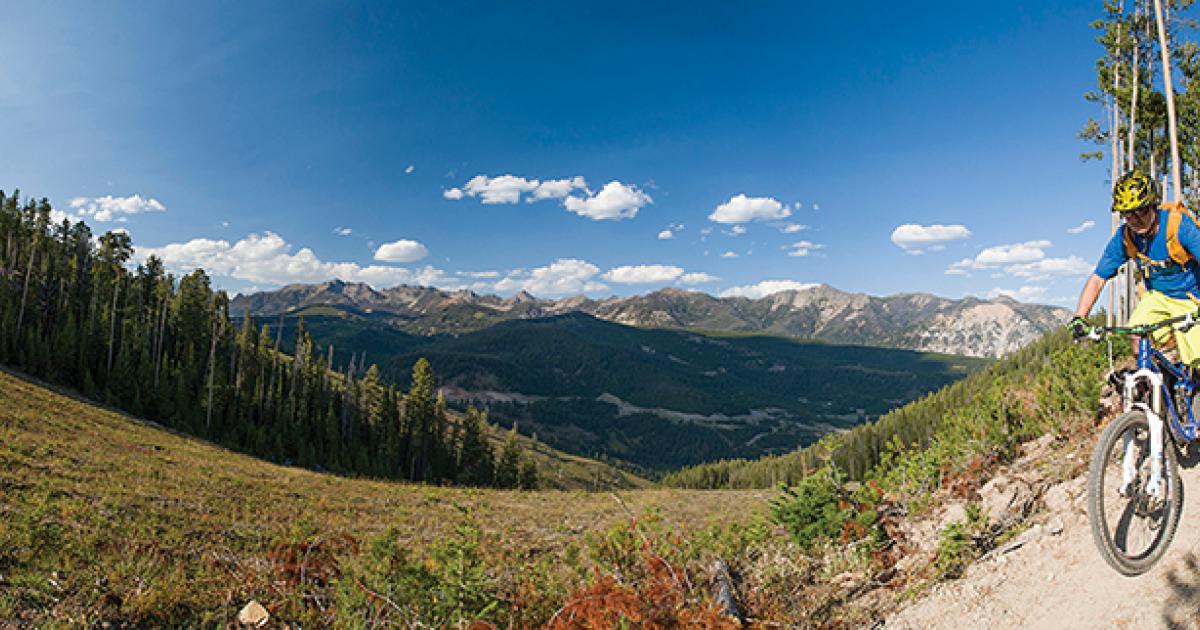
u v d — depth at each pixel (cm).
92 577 909
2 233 9494
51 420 3806
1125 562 343
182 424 6906
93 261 10219
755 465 16588
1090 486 339
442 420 10625
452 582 646
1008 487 736
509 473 10706
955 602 521
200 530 1592
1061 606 443
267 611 800
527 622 652
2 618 747
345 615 679
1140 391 360
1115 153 2661
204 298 10194
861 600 638
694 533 910
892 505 891
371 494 3262
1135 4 2497
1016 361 8625
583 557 1019
